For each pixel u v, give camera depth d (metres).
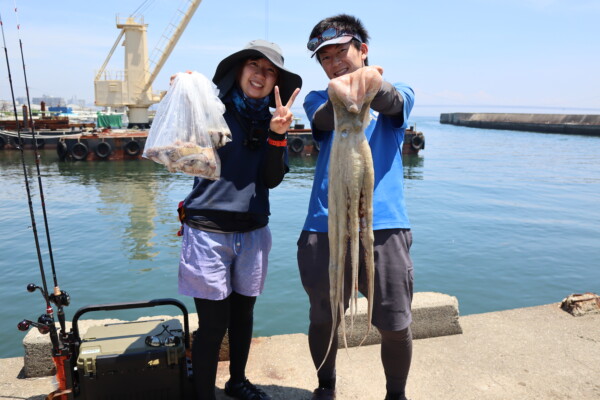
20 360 3.49
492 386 3.10
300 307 7.88
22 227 14.30
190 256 2.48
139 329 2.80
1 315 7.72
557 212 16.88
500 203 18.70
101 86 39.41
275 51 2.54
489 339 3.73
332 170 2.14
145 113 40.72
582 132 65.06
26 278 9.62
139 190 22.33
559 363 3.37
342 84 1.98
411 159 35.94
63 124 37.94
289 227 14.11
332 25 2.38
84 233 13.73
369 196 2.15
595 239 12.77
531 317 4.10
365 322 3.63
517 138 62.19
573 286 9.07
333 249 2.19
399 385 2.64
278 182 2.64
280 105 2.41
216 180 2.42
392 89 2.18
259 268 2.66
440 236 12.95
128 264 10.69
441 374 3.25
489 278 9.46
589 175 28.11
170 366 2.59
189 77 2.37
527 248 11.74
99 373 2.51
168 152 2.27
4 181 24.19
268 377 3.23
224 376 3.19
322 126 2.46
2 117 40.53
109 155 31.94
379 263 2.42
